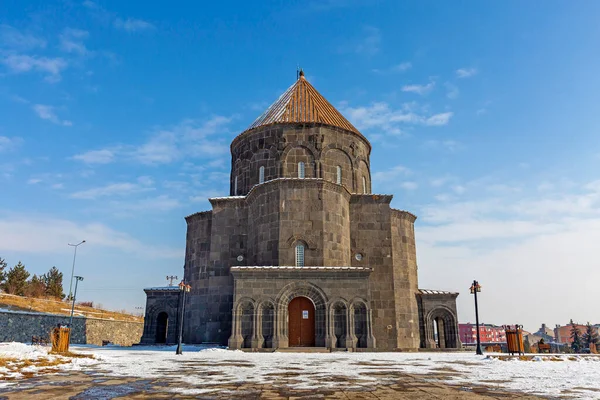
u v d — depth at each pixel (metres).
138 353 27.58
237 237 37.31
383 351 31.55
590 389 12.20
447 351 35.44
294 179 34.16
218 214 37.97
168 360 21.77
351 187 39.25
